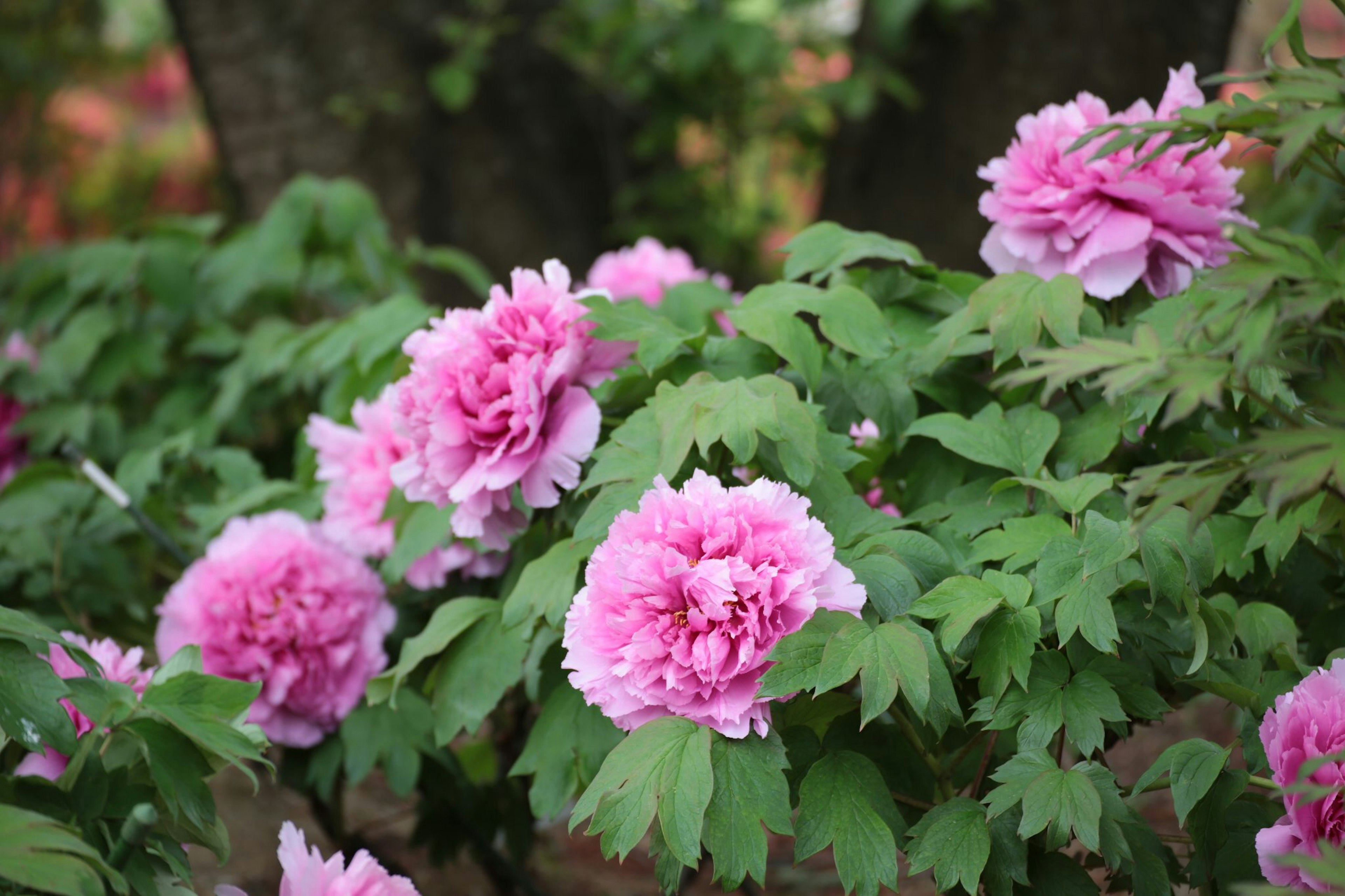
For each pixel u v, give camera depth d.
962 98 3.35
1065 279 1.80
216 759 1.71
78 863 1.54
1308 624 1.87
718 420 1.73
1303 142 1.58
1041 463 1.79
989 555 1.73
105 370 2.54
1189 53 3.18
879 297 1.94
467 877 2.33
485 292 2.67
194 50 3.52
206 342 2.54
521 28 3.90
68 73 4.95
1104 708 1.67
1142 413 1.77
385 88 3.57
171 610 2.00
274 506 2.18
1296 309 1.56
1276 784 1.63
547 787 1.81
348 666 2.00
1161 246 1.85
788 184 4.74
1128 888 1.76
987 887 1.71
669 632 1.67
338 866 1.73
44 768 1.76
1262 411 1.72
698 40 3.57
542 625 1.86
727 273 4.44
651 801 1.63
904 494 1.91
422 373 1.83
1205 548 1.68
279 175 3.57
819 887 2.36
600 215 4.10
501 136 3.80
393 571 1.94
